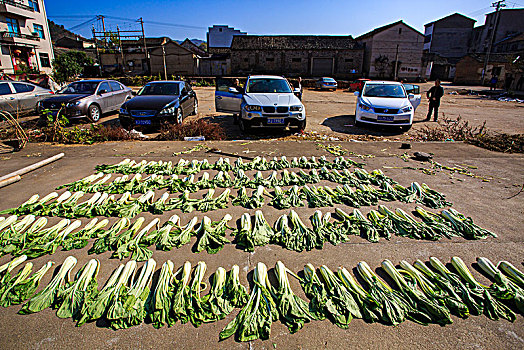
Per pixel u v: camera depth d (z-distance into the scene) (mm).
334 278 2803
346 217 3947
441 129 10469
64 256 3254
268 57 47156
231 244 3479
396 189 5086
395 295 2635
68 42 67562
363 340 2301
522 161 6656
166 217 4082
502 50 51375
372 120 10406
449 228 3770
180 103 10766
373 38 45031
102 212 4055
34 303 2561
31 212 4121
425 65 48188
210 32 84250
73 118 11047
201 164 6109
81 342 2268
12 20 33656
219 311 2529
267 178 5305
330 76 47625
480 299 2650
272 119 9109
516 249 3436
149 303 2607
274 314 2492
